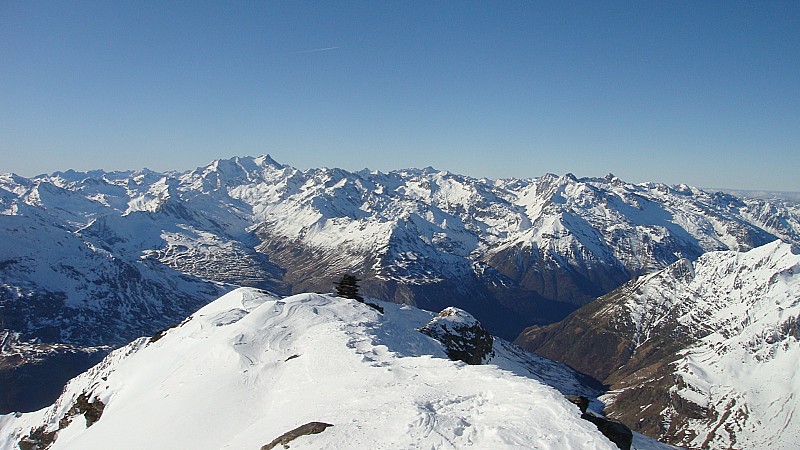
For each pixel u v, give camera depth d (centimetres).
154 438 4016
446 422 2494
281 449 2588
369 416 2734
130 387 5988
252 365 4750
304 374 4188
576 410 2466
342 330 5247
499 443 2216
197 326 6744
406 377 3556
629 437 2748
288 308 6275
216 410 4078
